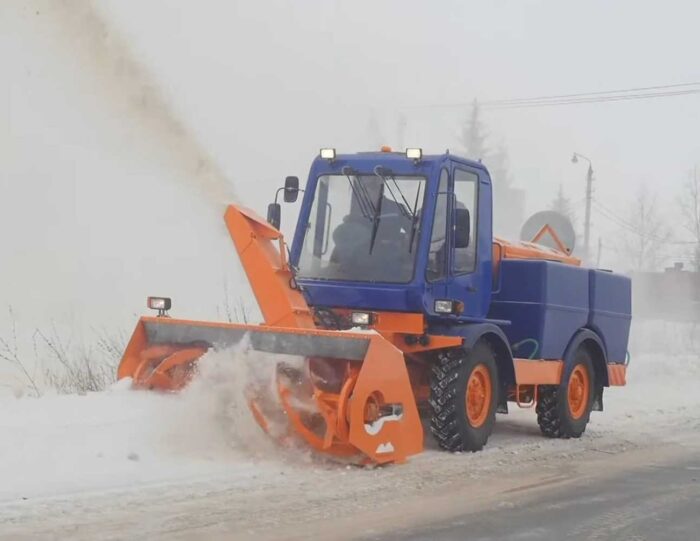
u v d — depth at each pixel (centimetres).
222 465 736
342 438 743
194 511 612
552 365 1027
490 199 973
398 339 865
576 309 1077
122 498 628
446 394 861
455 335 865
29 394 988
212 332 815
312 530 590
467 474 793
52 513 585
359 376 736
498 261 1023
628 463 902
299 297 853
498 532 616
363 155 923
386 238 885
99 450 714
